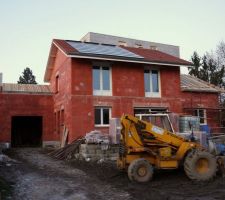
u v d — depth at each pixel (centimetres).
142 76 2275
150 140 1205
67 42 2391
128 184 1104
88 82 2088
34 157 1855
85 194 962
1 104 2417
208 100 2653
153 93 2322
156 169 1258
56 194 964
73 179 1197
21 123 2808
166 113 1411
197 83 2800
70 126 2016
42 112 2527
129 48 2627
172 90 2372
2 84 2584
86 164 1555
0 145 2198
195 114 2603
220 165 1235
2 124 2397
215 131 2603
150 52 2625
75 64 2064
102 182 1145
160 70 2352
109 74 2194
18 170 1378
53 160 1731
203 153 1166
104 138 1731
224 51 4294
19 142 2767
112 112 2134
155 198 916
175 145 1213
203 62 4403
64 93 2194
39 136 2802
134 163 1129
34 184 1096
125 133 1196
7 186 1038
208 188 1047
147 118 1370
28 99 2500
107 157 1703
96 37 3956
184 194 968
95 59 2103
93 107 2078
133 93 2220
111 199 906
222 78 4178
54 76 2552
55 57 2520
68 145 1858
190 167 1142
